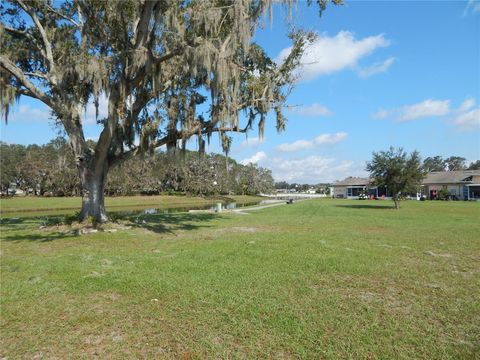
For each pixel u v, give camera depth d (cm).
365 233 1302
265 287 570
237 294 532
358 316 448
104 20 1312
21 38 1496
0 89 1269
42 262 786
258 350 362
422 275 657
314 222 1769
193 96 1446
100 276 643
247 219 1955
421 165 3072
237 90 1289
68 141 1414
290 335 393
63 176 5912
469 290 564
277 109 1501
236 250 915
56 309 480
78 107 1416
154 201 5412
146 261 782
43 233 1302
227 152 1503
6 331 413
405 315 453
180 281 605
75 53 1325
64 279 629
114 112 1284
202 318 443
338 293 543
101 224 1415
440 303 500
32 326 426
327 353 353
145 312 466
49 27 1523
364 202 4622
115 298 525
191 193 6981
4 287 584
